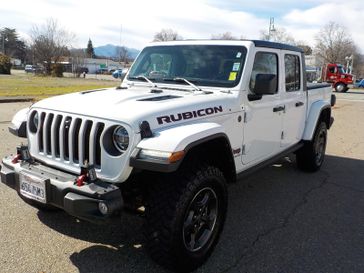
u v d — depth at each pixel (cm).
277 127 496
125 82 476
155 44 493
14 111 1217
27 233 385
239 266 344
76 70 5553
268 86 390
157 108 322
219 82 418
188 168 316
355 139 1007
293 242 395
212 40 454
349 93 3369
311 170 650
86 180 299
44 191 312
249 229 421
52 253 351
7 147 714
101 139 306
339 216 470
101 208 285
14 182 346
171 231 299
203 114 355
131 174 312
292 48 523
